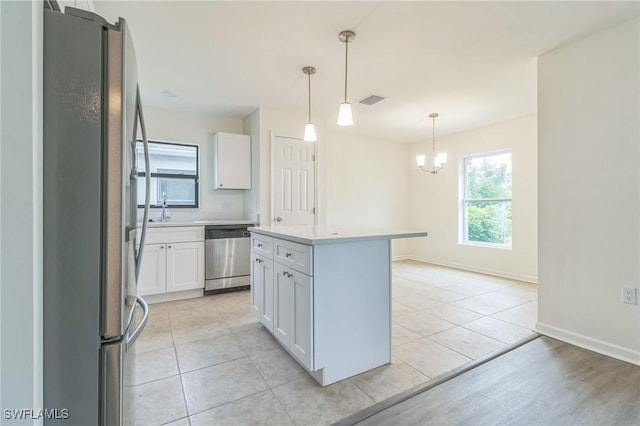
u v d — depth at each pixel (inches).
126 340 40.5
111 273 37.3
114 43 37.5
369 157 226.5
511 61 105.9
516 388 70.0
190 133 162.4
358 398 66.6
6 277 30.9
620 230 83.7
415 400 66.0
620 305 83.6
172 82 124.1
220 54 102.0
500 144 183.8
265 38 92.3
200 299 137.8
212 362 82.3
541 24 84.4
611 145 85.2
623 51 83.1
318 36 91.3
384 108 156.6
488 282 168.7
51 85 34.4
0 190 30.6
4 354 31.1
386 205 234.7
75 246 35.6
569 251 93.7
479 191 200.7
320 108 157.2
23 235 31.6
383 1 75.5
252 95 138.3
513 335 98.8
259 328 105.1
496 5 76.7
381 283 80.3
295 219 163.8
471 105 151.9
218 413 61.9
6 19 30.5
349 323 74.7
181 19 82.9
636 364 79.7
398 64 108.6
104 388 37.5
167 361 82.6
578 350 88.2
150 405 64.2
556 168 96.7
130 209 43.1
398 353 86.9
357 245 76.2
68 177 35.2
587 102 90.0
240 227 149.3
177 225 135.4
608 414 60.9
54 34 34.6
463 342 93.9
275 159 158.4
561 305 95.5
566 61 95.0
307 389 70.1
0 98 30.4
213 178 167.6
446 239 217.5
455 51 99.7
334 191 210.7
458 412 62.0
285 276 80.7
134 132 45.1
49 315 34.7
